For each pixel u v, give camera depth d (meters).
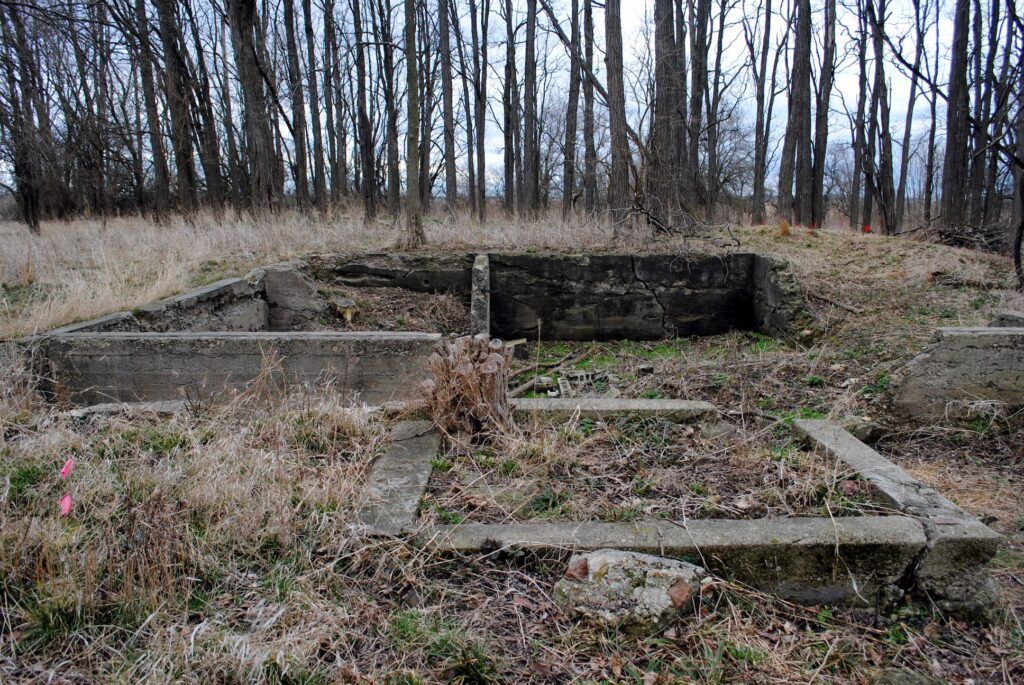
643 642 2.41
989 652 2.56
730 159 30.86
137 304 6.60
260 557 2.69
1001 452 4.70
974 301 8.02
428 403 4.23
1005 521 3.77
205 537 2.72
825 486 3.38
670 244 10.09
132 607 2.34
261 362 5.21
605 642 2.39
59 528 2.67
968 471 4.46
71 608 2.30
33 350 5.14
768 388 5.72
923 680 2.36
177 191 20.88
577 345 9.34
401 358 5.18
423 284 9.58
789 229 11.34
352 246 10.42
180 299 6.86
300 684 2.09
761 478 3.60
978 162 13.82
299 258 9.65
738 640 2.45
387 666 2.22
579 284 9.52
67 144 10.61
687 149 19.73
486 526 2.98
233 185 20.08
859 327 7.59
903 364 5.76
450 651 2.30
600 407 4.53
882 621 2.69
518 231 10.62
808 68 16.08
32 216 10.59
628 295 9.52
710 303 9.52
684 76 17.23
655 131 11.63
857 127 21.72
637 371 6.75
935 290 8.50
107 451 3.47
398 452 3.81
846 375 5.91
